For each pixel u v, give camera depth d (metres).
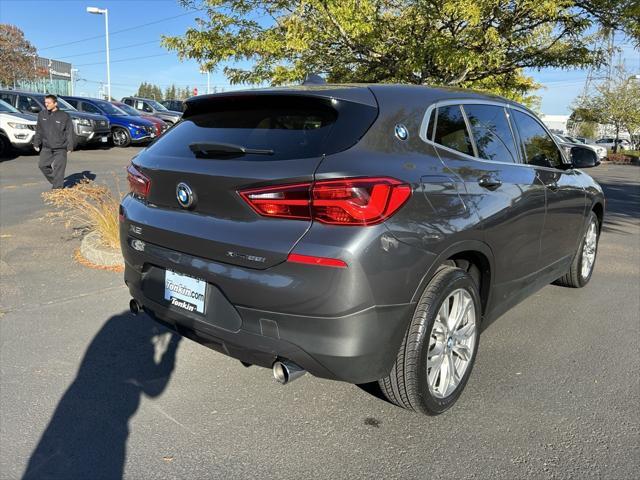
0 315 4.29
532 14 7.23
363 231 2.34
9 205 8.66
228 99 3.00
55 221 7.55
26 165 13.73
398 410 3.04
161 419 2.94
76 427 2.85
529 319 4.43
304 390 3.26
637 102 37.44
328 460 2.60
